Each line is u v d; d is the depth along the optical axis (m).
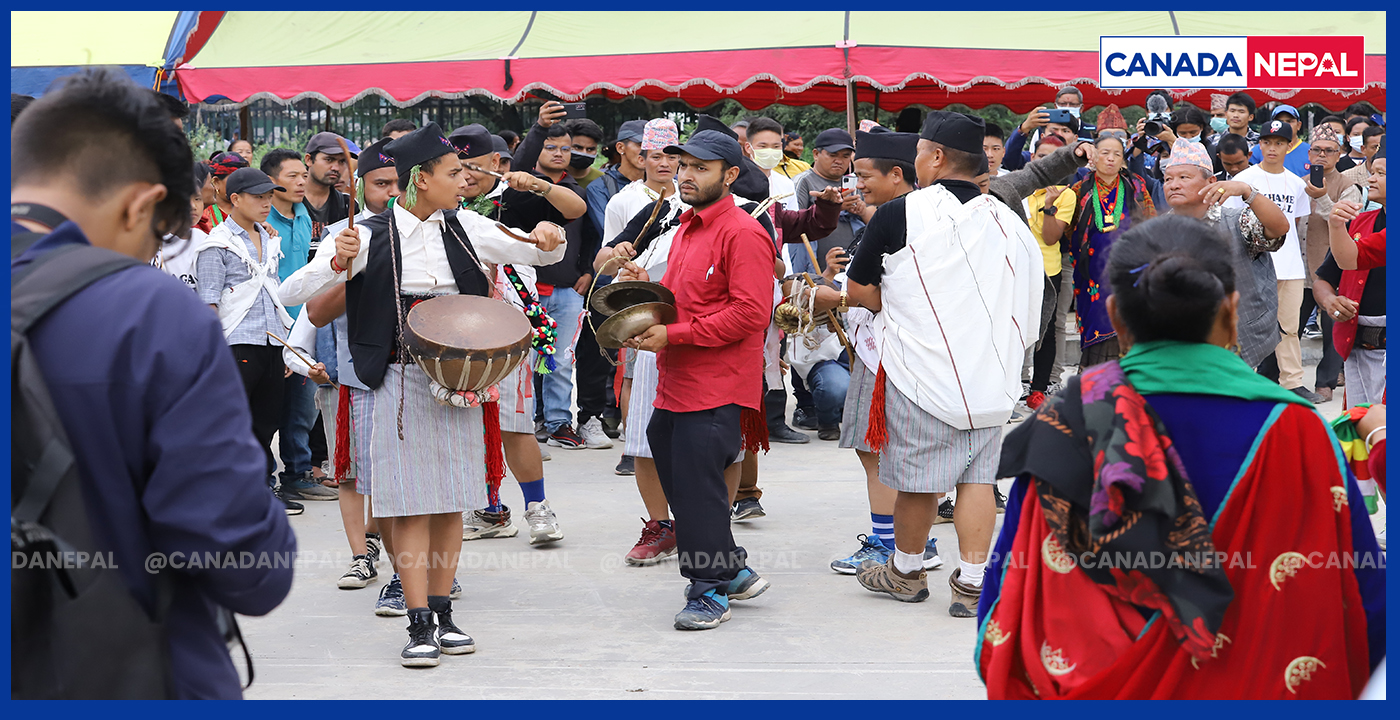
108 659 1.64
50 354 1.64
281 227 6.41
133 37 10.42
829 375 7.63
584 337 7.59
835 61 10.32
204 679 1.81
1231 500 1.89
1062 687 1.98
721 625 4.36
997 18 10.82
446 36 10.92
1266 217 5.23
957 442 4.25
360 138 14.99
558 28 11.01
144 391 1.66
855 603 4.62
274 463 6.31
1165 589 1.89
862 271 4.34
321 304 4.15
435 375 3.79
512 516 6.08
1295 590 1.89
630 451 5.14
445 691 3.71
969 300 4.20
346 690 3.71
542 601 4.68
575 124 7.53
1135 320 2.00
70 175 1.76
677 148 4.29
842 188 7.19
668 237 5.36
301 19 11.02
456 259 4.06
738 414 4.32
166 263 5.68
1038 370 8.34
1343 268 4.61
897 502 4.51
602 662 3.97
